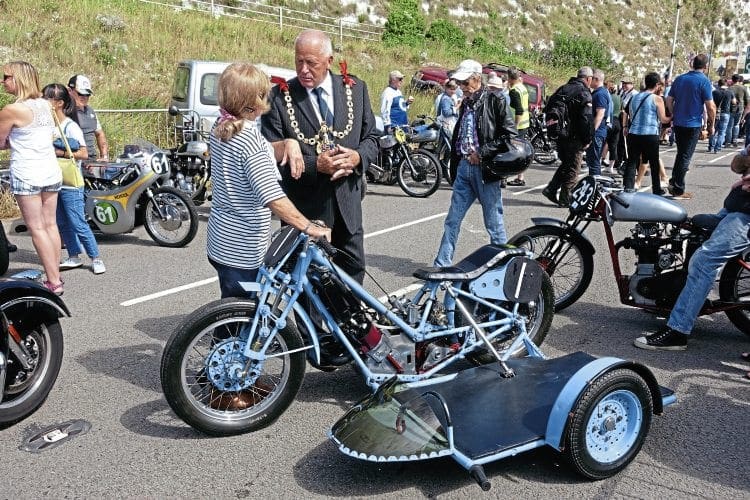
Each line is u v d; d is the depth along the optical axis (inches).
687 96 421.1
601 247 321.7
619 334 214.8
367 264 290.7
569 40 1641.2
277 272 152.3
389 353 157.8
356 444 133.1
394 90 499.2
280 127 173.3
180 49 753.6
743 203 187.6
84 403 170.6
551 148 613.6
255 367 152.7
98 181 320.5
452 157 259.4
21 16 686.5
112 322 224.7
